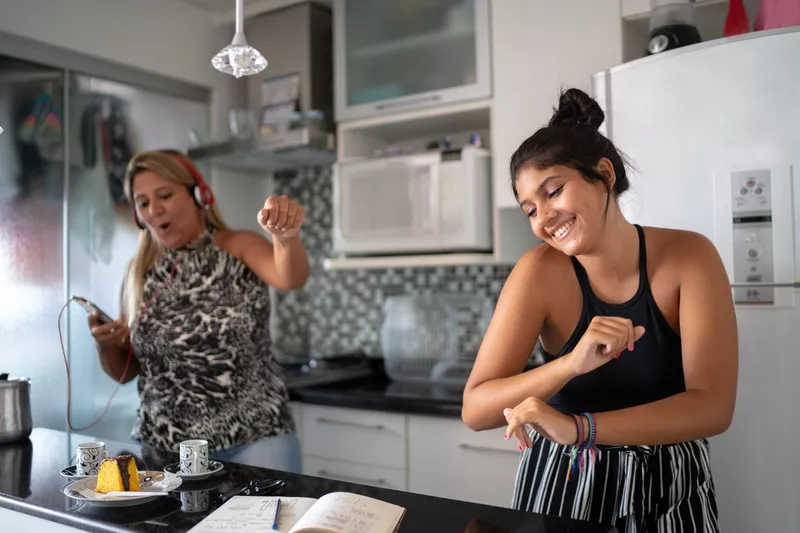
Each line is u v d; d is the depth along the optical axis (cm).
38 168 242
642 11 216
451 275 289
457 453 221
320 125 286
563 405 125
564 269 123
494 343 121
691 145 175
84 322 255
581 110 118
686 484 118
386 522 102
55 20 245
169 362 177
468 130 284
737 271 168
